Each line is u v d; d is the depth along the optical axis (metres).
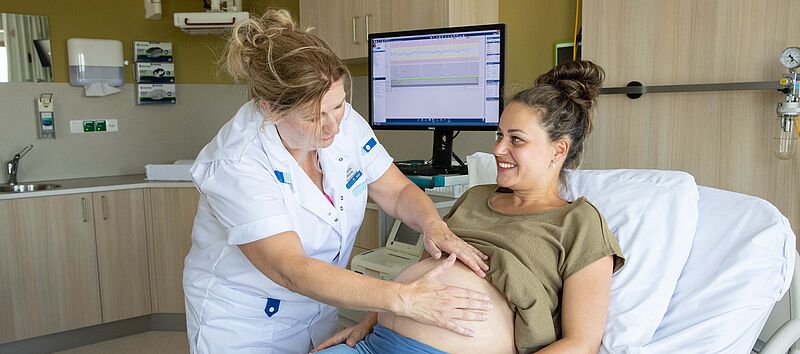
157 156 4.09
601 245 1.25
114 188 3.35
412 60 2.22
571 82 1.38
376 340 1.33
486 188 1.57
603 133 2.12
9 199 3.06
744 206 1.43
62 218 3.21
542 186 1.40
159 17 3.99
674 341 1.26
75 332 3.36
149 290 3.51
